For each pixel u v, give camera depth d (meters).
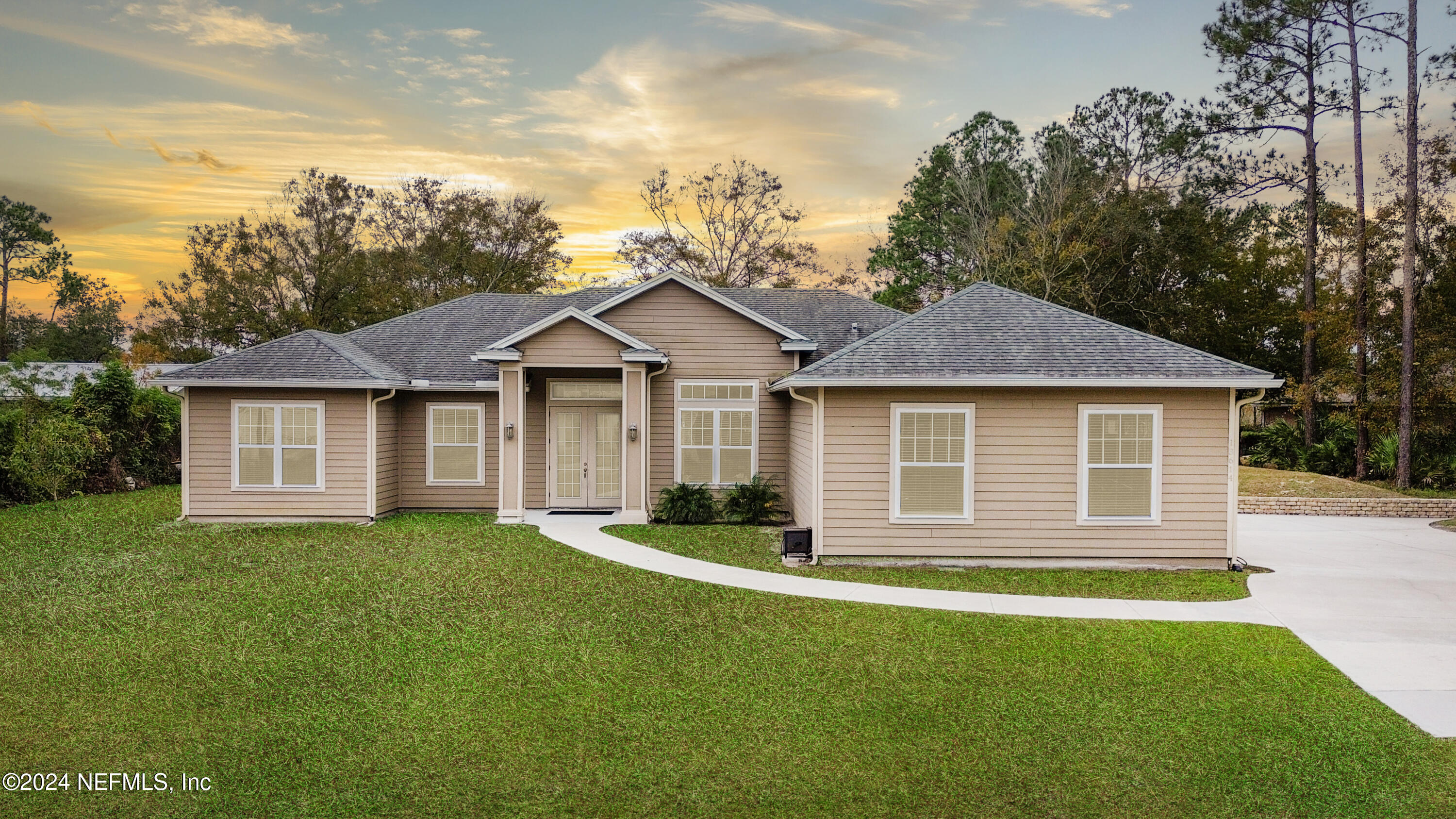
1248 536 16.11
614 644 8.66
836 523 12.78
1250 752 6.25
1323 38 25.94
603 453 18.22
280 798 5.50
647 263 41.25
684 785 5.75
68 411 20.03
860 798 5.59
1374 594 10.87
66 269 55.22
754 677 7.75
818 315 20.28
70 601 10.02
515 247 45.09
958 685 7.57
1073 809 5.45
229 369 15.87
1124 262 32.19
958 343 13.13
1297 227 33.16
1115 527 12.57
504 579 11.37
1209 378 12.03
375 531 15.12
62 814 5.23
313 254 40.38
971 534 12.68
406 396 17.94
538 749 6.26
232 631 8.90
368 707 6.98
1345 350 24.69
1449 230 23.28
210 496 16.09
